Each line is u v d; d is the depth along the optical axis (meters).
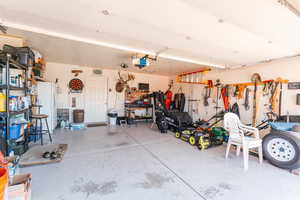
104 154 3.04
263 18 1.83
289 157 2.46
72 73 5.72
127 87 6.69
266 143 2.76
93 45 3.25
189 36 2.50
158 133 4.84
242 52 3.21
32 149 3.15
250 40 2.55
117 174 2.28
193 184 2.06
